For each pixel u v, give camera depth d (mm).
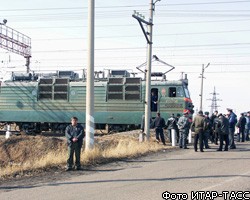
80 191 9938
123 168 13758
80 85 30484
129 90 29234
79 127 13688
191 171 12648
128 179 11484
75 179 11742
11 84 32531
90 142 16281
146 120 21688
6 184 11109
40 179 11844
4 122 32906
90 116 16328
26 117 31984
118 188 10180
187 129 20453
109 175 12328
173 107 28391
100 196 9289
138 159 16109
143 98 28906
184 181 10922
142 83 28969
